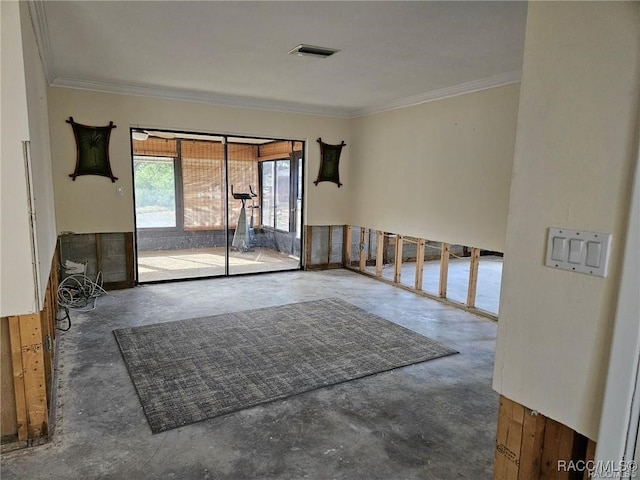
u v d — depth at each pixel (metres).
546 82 1.23
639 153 1.03
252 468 2.18
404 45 3.53
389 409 2.78
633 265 1.06
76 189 5.21
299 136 6.60
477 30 3.17
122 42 3.56
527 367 1.35
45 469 2.13
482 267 7.74
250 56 3.91
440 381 3.19
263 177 7.44
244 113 6.12
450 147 5.10
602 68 1.10
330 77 4.61
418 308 5.06
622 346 1.10
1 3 1.92
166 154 6.57
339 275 6.79
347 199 7.18
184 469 2.16
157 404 2.76
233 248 7.57
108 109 5.27
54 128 5.01
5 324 2.20
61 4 2.79
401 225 6.00
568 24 1.17
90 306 4.85
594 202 1.14
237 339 3.91
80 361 3.38
